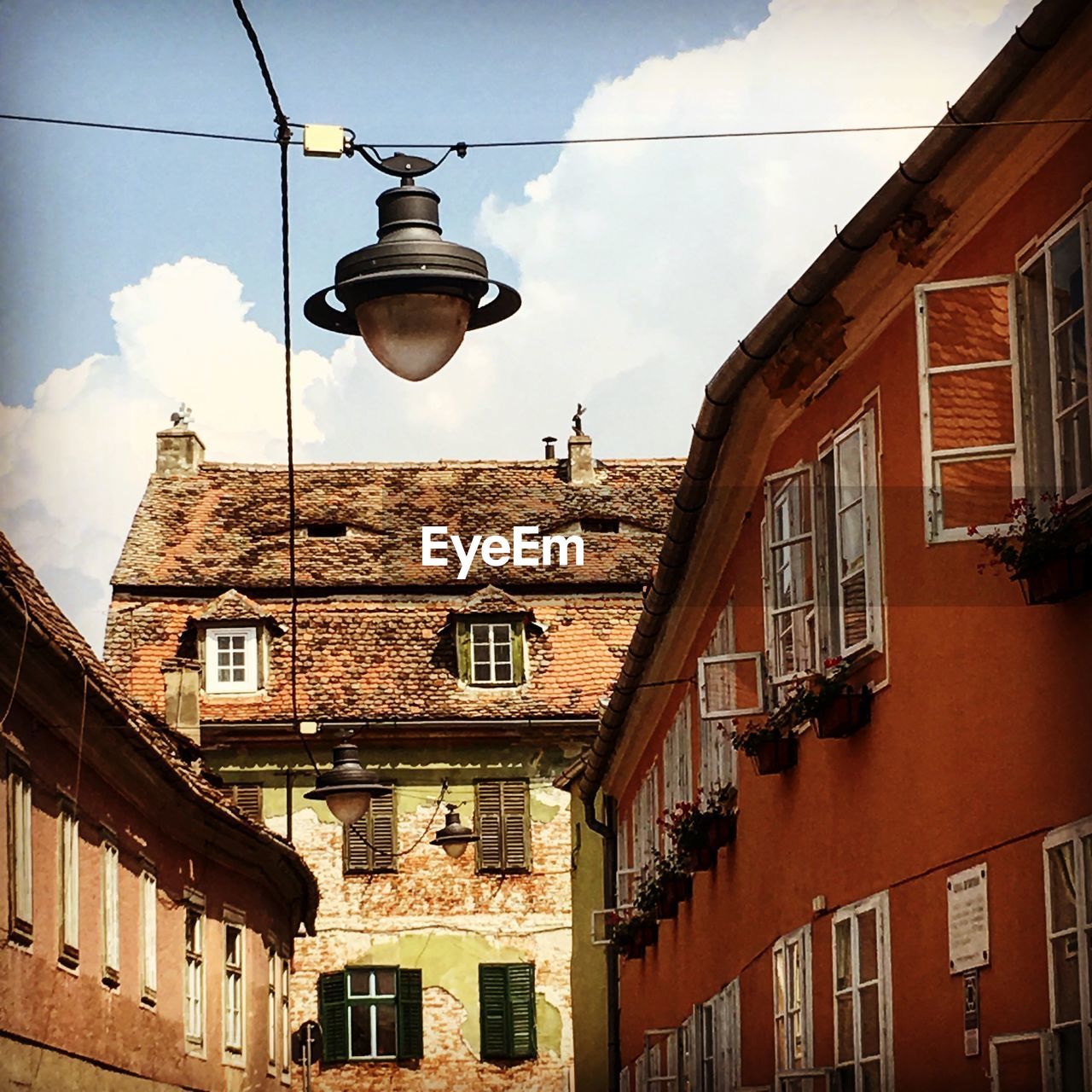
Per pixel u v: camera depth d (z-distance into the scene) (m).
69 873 19.19
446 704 39.66
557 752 39.44
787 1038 16.34
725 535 18.70
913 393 12.95
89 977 19.88
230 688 40.12
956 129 11.21
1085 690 10.44
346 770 21.84
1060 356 10.98
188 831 24.34
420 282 10.74
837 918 14.72
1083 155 10.63
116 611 41.72
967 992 11.92
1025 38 10.33
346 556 42.81
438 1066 37.94
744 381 15.40
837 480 14.45
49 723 18.19
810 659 14.98
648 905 24.09
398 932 38.44
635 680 24.16
